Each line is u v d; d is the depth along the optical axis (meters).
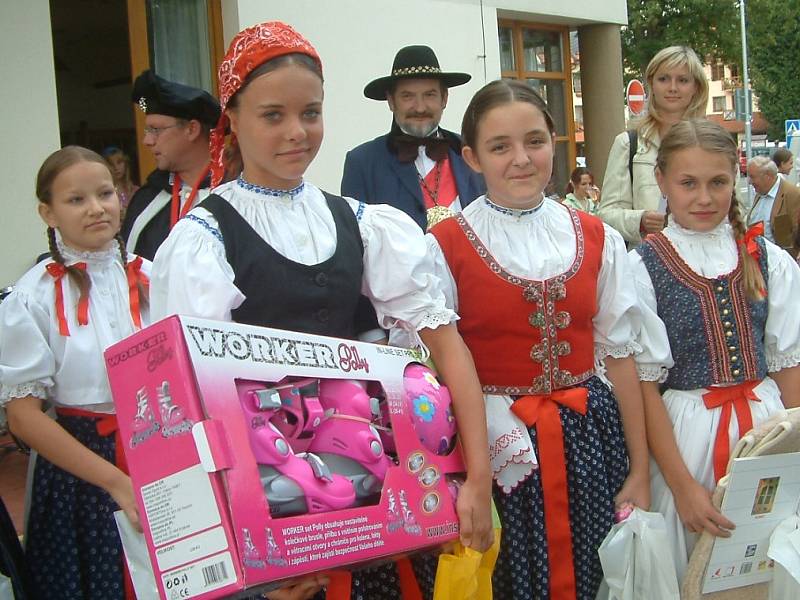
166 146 3.09
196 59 5.93
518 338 2.04
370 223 1.89
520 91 2.09
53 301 2.27
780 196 8.41
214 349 1.41
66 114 9.23
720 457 2.27
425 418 1.70
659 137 3.30
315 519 1.44
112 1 7.89
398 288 1.83
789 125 17.33
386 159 3.59
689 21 19.62
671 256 2.37
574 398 2.05
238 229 1.74
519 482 2.00
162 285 1.73
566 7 8.23
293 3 6.12
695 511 2.18
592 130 8.96
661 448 2.26
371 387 1.70
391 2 6.70
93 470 2.11
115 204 2.37
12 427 2.19
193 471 1.35
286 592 1.63
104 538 2.21
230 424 1.38
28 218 4.82
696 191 2.34
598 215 3.38
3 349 2.18
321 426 1.59
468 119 2.15
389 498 1.58
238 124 1.77
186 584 1.35
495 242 2.08
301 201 1.84
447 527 1.66
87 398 2.24
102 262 2.38
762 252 2.41
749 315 2.34
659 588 2.08
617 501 2.14
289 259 1.73
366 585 1.92
